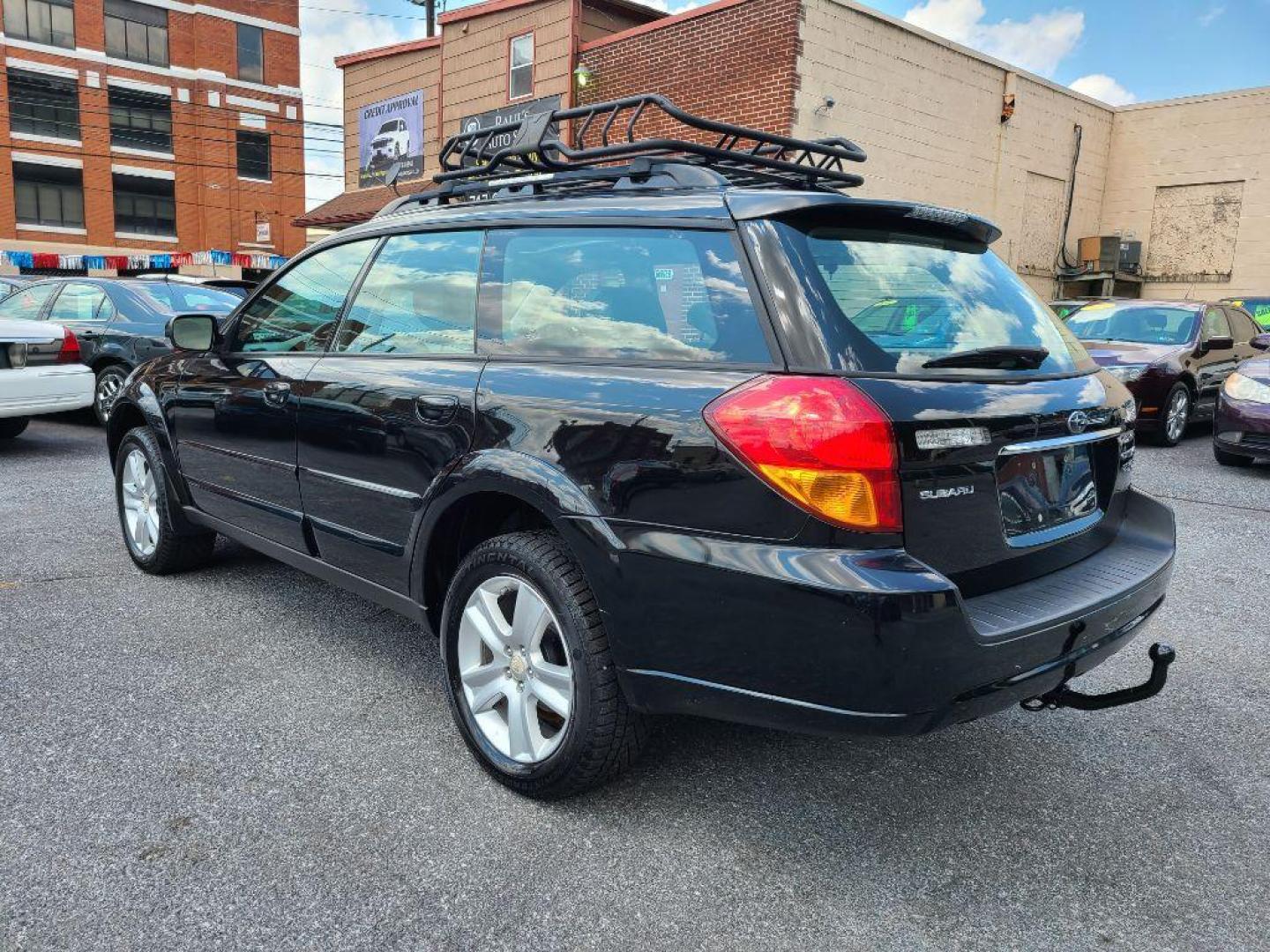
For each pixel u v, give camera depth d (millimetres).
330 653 3707
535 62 15094
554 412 2498
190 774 2756
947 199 14633
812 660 2055
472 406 2705
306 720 3129
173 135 34500
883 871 2375
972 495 2203
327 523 3338
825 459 2018
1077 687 3549
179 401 4188
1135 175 17875
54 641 3758
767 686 2139
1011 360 2418
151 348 8734
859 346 2176
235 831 2473
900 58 13305
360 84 19000
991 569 2301
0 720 3062
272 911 2166
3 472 7184
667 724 3199
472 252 3016
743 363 2227
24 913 2129
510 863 2369
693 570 2180
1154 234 17812
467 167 3750
